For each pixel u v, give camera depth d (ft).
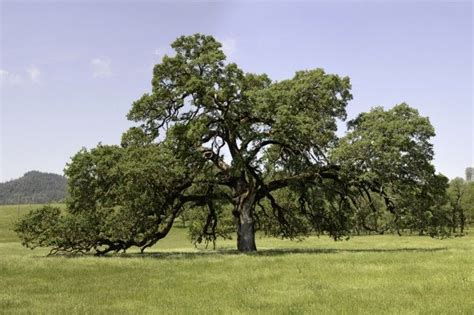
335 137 106.83
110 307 40.57
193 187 122.21
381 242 189.06
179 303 42.24
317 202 122.62
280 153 116.88
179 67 108.27
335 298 43.55
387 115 104.68
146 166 96.37
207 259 86.43
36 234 104.83
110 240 106.93
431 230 108.37
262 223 141.08
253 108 105.19
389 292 46.68
